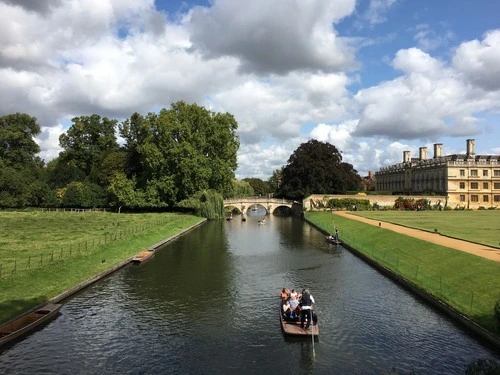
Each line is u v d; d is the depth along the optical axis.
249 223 88.50
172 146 87.50
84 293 30.27
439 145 140.75
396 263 38.59
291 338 22.25
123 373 18.45
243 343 21.69
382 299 28.94
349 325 24.06
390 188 163.62
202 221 88.25
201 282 33.88
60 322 24.41
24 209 98.12
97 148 122.38
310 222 87.44
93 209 101.12
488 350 20.34
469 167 117.00
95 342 21.69
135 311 26.48
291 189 118.94
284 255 46.44
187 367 19.06
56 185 111.81
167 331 23.23
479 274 28.89
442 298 26.83
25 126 118.06
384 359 19.77
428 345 21.11
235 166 95.19
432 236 46.78
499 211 104.06
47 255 37.53
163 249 50.44
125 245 46.62
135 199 90.00
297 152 120.75
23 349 20.75
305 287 32.44
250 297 29.75
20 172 105.19
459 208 115.06
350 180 121.88
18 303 25.59
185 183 86.81
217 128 91.38
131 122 116.88
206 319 25.19
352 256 45.88
